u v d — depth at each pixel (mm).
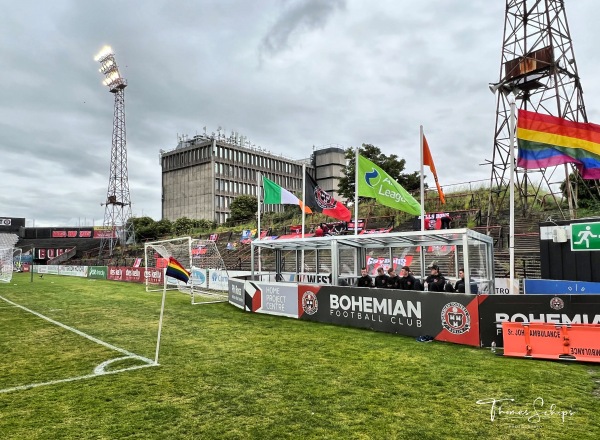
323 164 110438
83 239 82438
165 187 106938
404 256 21312
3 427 5172
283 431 4980
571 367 7402
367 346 9227
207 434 4926
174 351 9125
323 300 12391
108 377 7266
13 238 80812
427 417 5363
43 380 7137
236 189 101250
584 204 24766
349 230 28125
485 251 12836
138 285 29328
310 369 7559
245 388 6562
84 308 16719
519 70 23672
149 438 4836
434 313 9711
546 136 10828
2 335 11219
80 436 4902
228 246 40938
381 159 45125
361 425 5133
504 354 8188
